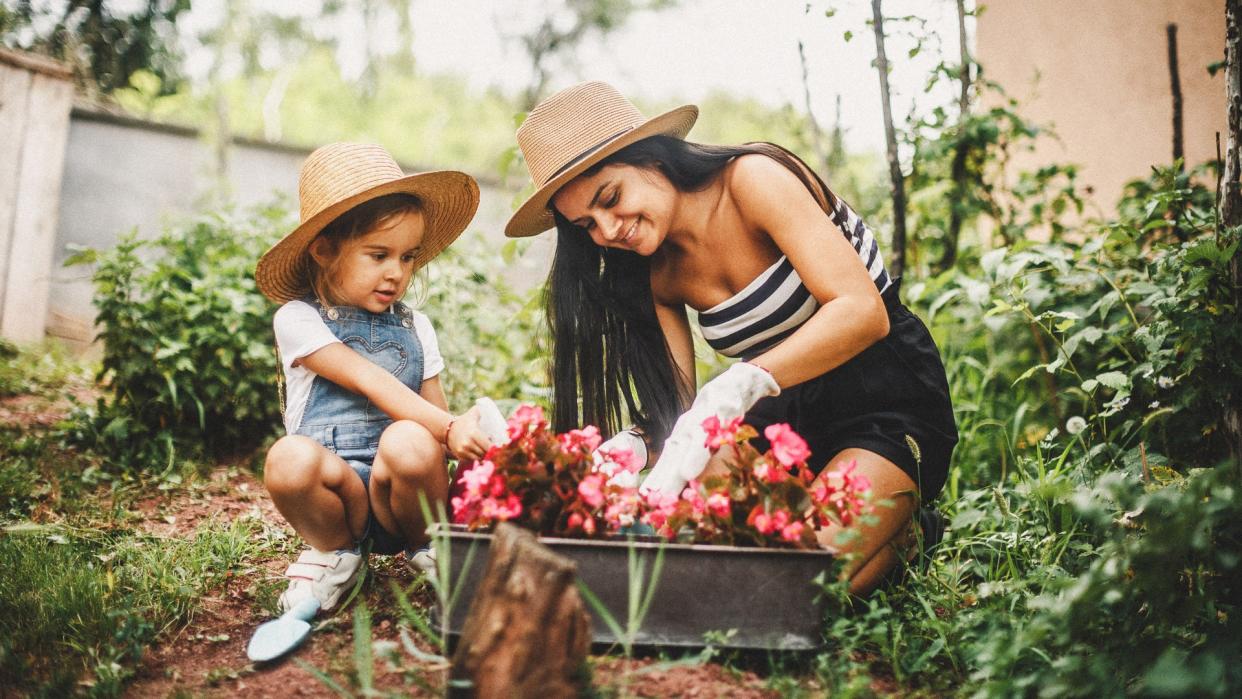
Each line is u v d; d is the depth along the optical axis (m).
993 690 1.78
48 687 1.90
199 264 4.54
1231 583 2.12
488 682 1.58
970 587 2.56
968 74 4.14
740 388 2.28
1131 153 4.65
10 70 6.78
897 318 2.67
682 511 2.01
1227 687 1.61
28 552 2.69
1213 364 2.71
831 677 1.86
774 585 1.93
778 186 2.45
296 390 2.55
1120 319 3.47
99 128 9.12
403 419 2.44
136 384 4.13
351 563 2.37
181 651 2.19
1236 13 2.59
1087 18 4.88
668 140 2.50
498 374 4.77
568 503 2.02
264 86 23.12
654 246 2.49
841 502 2.05
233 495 3.69
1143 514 2.04
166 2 9.90
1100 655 1.84
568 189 2.47
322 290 2.58
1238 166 2.64
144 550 2.81
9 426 4.27
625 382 2.84
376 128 24.64
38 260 6.93
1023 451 3.60
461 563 1.92
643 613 1.78
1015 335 3.87
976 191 4.39
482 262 4.76
